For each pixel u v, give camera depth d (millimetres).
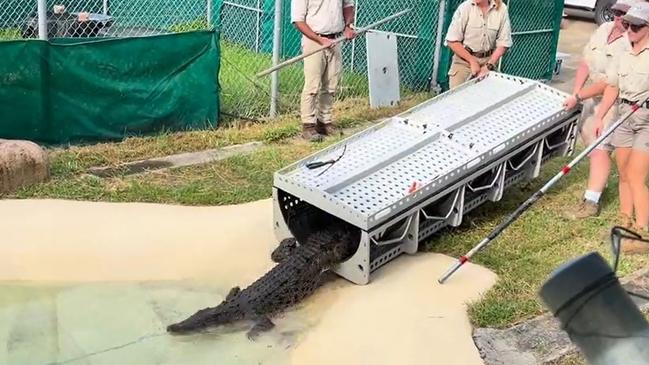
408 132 5922
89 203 6066
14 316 4617
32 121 6988
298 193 5168
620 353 1927
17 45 6742
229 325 4574
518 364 4258
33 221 5699
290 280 4812
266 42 10398
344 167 5422
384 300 4922
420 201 5184
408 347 4469
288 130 7859
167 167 6902
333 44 7531
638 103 5547
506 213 6258
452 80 7883
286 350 4426
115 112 7340
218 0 11047
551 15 10680
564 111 6398
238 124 8062
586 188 6762
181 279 5113
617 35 6070
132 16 11117
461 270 5312
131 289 4969
